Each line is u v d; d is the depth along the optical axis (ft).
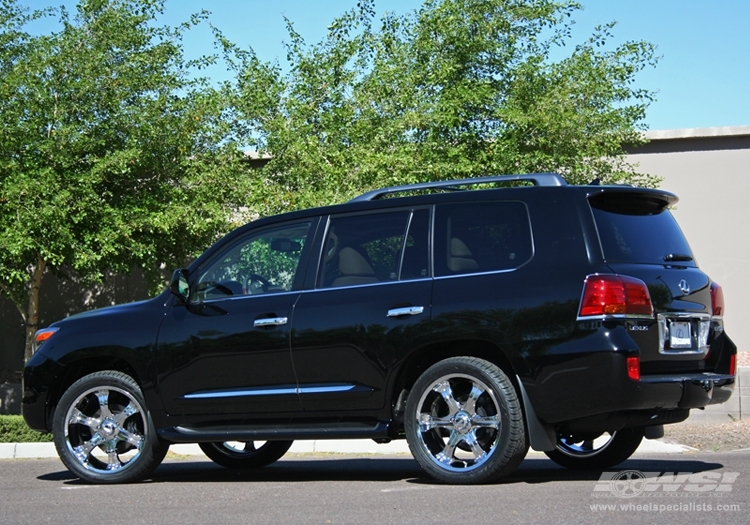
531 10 50.52
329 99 51.31
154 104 50.08
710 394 22.22
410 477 24.82
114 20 50.31
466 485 21.86
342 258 24.16
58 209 46.96
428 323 22.27
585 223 21.67
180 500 21.34
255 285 25.17
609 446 25.43
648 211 23.35
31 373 26.99
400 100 47.91
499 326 21.49
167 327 25.59
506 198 22.70
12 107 48.47
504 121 48.91
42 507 20.99
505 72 51.88
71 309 66.39
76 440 26.40
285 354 23.85
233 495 21.88
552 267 21.48
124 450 26.99
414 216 23.67
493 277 22.03
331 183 45.47
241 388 24.43
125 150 49.88
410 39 50.60
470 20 49.98
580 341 20.68
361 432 23.07
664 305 21.67
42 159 48.73
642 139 53.31
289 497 21.16
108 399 26.45
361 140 48.06
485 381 21.63
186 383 25.12
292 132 48.29
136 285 65.16
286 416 23.99
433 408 22.43
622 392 20.31
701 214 63.16
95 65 48.96
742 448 34.32
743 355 60.18
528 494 20.16
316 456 33.94
